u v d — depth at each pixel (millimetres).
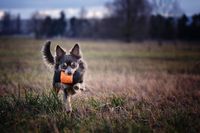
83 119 7500
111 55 40719
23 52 43594
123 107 8625
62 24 135625
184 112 8156
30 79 15070
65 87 8219
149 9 85438
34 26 142750
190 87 13766
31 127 6977
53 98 8617
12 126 7070
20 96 9781
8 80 14758
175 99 10328
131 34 85062
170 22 83125
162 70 23234
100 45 64875
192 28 92312
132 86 13141
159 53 45562
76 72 8203
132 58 36562
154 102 9625
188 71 22953
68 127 7016
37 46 59750
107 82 14484
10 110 8320
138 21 85688
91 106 8656
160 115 7891
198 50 53281
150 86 13305
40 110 8289
